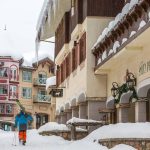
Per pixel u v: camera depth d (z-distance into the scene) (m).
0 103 73.31
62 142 23.89
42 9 31.56
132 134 17.70
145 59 20.95
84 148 18.16
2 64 74.31
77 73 32.03
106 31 26.72
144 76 21.05
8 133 34.19
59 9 35.41
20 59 76.00
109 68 27.50
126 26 22.33
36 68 77.38
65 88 37.53
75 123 25.05
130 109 25.92
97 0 29.06
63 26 36.69
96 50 27.92
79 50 31.22
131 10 20.39
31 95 76.94
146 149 17.30
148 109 22.20
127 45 21.28
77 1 30.61
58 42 40.34
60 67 40.84
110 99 27.42
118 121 25.69
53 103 69.00
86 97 28.84
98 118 28.80
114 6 29.11
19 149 18.78
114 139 18.08
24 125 22.03
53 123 29.41
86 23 28.98
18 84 75.31
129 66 23.83
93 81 28.88
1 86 73.94
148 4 18.53
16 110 74.50
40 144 22.20
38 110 77.38
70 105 34.59
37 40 33.81
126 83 23.41
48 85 45.19
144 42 20.45
